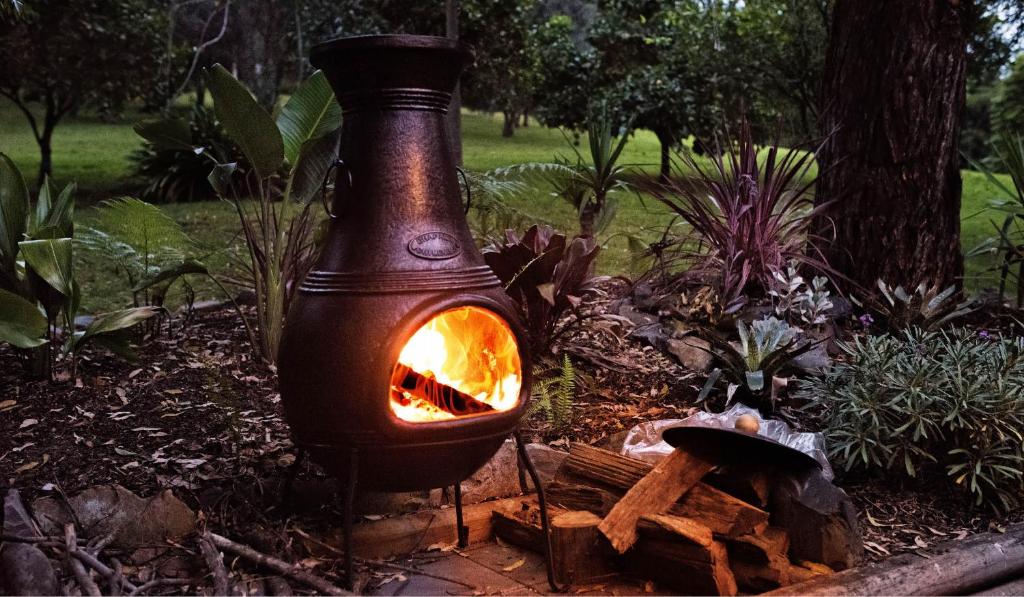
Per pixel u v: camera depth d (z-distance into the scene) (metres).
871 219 4.60
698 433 2.67
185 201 10.52
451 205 2.43
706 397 3.63
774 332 3.58
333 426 2.28
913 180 4.54
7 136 19.66
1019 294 4.74
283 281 3.85
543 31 14.20
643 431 3.19
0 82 10.80
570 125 12.98
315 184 3.86
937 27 4.48
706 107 11.06
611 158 5.29
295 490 2.79
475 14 12.47
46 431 3.04
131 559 2.47
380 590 2.45
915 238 4.57
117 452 2.93
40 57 10.46
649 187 4.90
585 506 2.74
